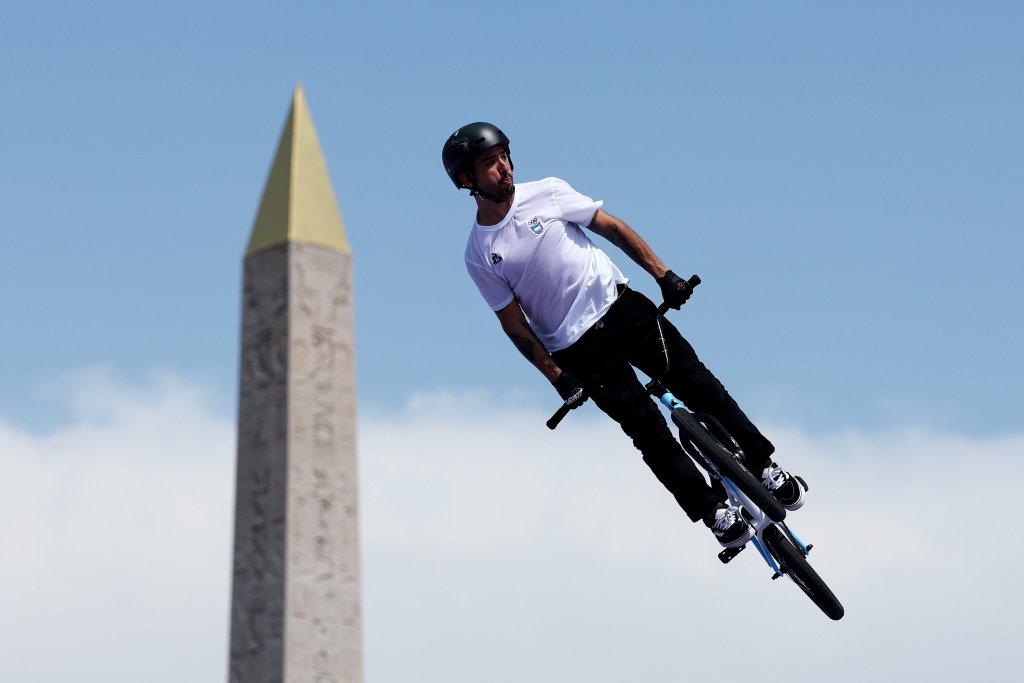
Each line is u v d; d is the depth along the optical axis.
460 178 45.84
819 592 48.28
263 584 33.00
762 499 47.12
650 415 47.12
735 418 47.47
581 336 46.31
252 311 34.50
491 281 46.72
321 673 32.72
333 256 34.75
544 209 46.19
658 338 46.75
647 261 46.16
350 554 33.50
